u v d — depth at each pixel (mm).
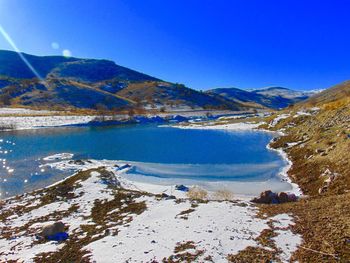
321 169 28969
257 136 70375
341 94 116438
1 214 22594
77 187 27453
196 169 38219
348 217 14211
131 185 30234
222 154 48219
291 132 62844
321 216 14914
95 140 68812
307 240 12875
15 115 120500
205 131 86500
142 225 16828
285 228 14180
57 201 24344
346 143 29547
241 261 11805
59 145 60906
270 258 11766
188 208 18594
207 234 14258
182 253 12773
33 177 36000
